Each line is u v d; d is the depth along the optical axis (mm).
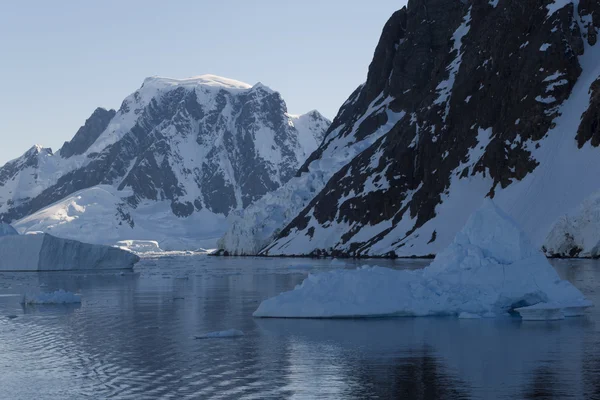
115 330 53094
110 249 159500
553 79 158250
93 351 44250
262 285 94500
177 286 96812
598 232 125062
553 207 137250
